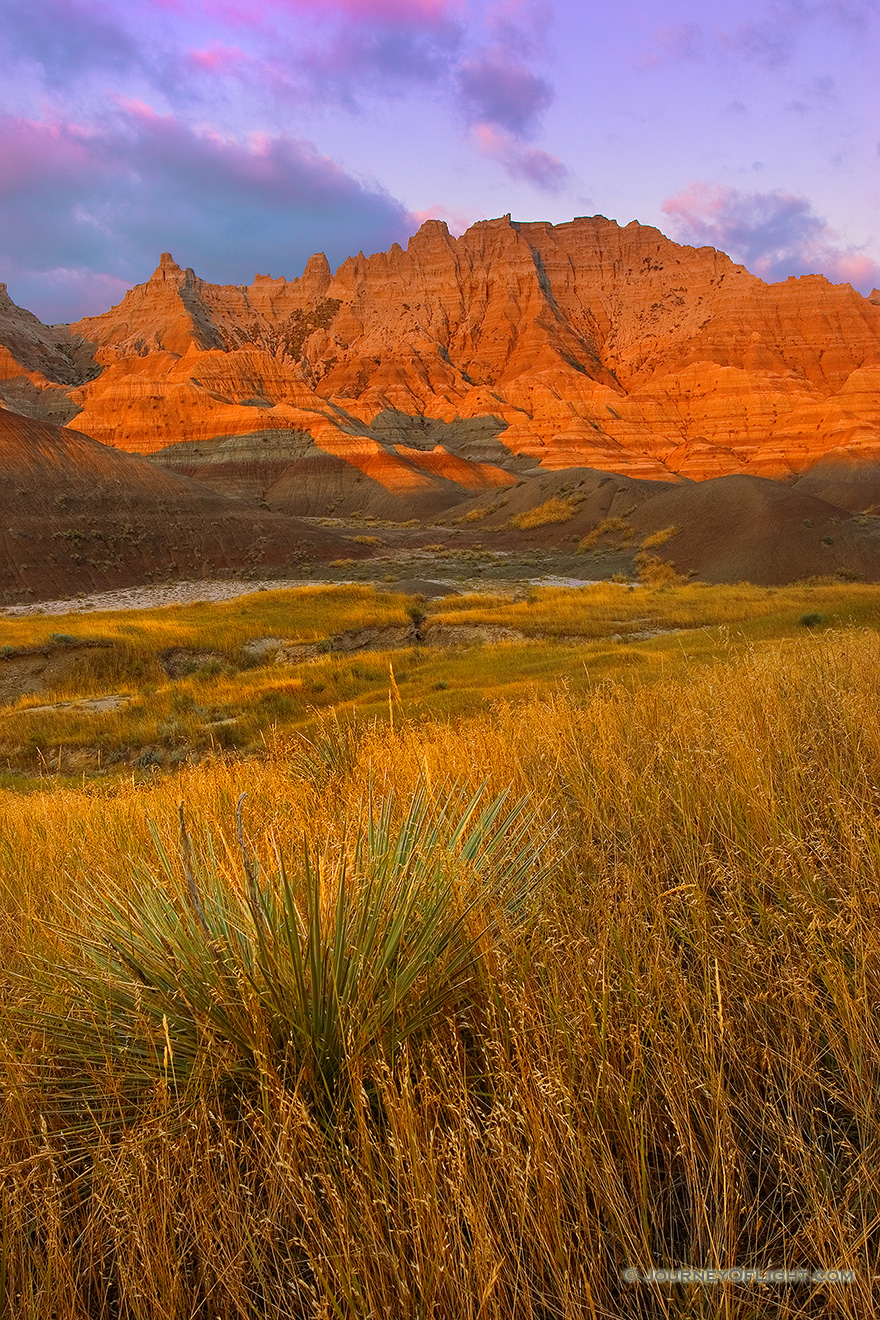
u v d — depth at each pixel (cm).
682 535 7500
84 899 316
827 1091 215
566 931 259
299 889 259
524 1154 189
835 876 269
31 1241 210
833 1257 168
